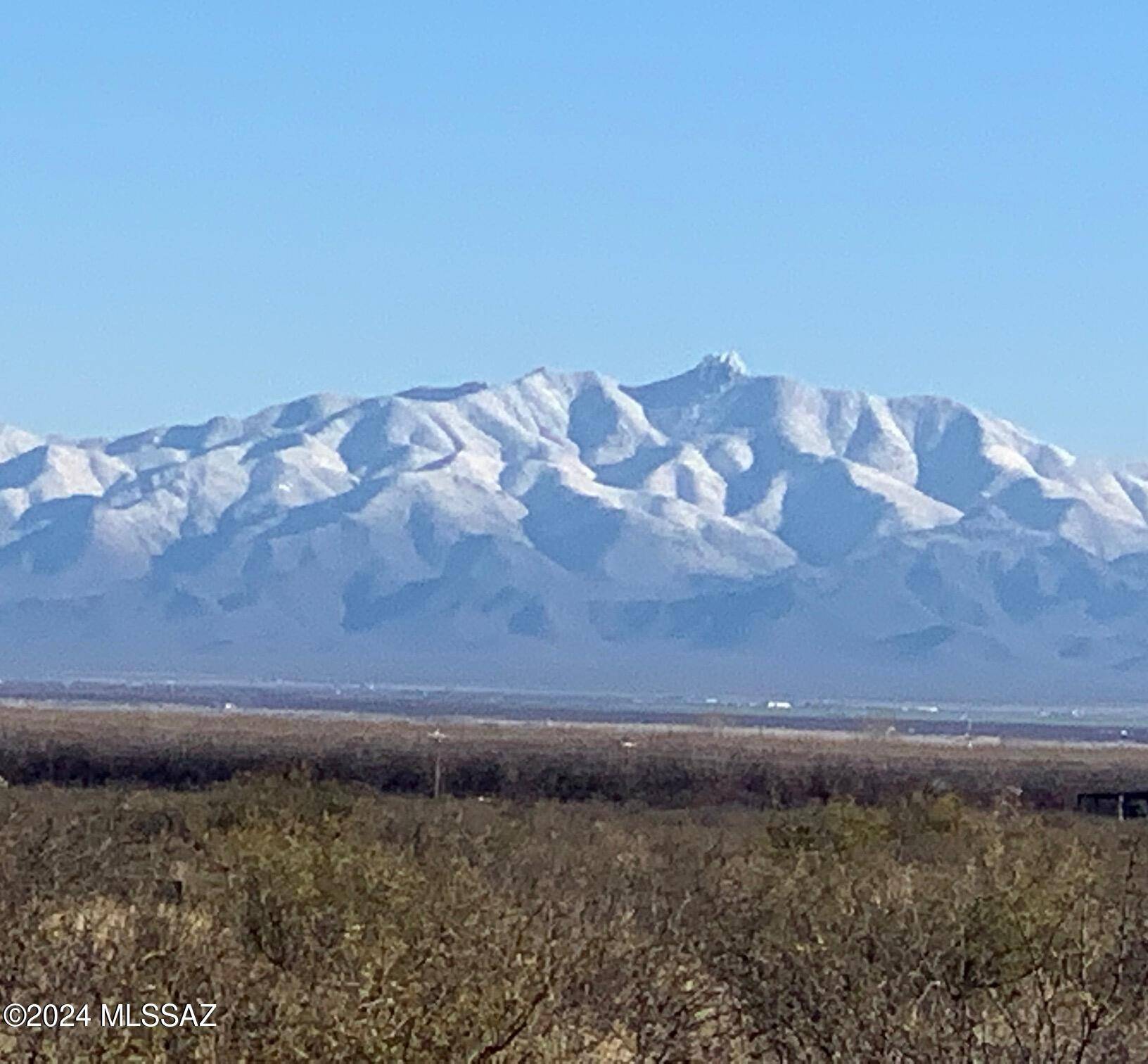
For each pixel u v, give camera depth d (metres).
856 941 47.84
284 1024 38.28
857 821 91.50
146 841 91.62
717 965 49.88
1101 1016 39.88
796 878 63.50
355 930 43.12
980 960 46.31
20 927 47.69
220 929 53.28
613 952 47.84
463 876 51.25
